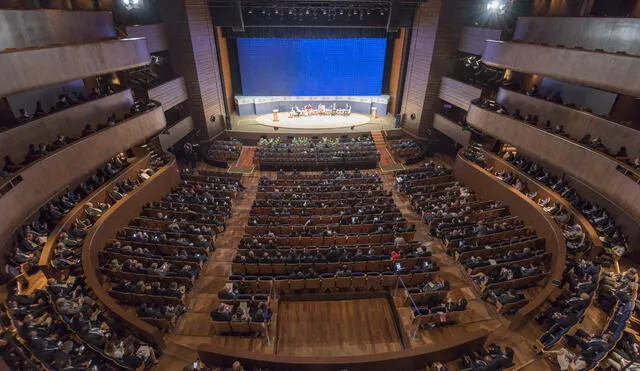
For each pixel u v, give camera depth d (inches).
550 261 476.7
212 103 935.0
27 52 416.8
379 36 989.2
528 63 594.2
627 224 466.3
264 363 310.3
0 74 384.5
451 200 650.8
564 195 541.0
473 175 707.4
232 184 738.2
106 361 313.0
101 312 364.5
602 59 472.1
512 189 605.6
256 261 459.5
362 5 867.4
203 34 856.3
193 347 367.6
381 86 1114.1
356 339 401.1
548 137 558.6
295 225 553.0
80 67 499.5
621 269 447.5
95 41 532.4
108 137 553.0
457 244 517.7
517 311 385.7
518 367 327.9
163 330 385.1
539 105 599.2
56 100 559.5
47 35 482.3
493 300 425.4
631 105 507.8
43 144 458.6
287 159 856.3
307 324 419.2
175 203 615.5
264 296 408.5
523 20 655.8
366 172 856.9
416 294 417.7
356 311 437.4
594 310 383.2
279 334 404.8
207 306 421.4
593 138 510.0
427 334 391.5
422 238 565.9
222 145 927.0
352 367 312.8
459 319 407.5
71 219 474.6
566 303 378.6
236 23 876.6
